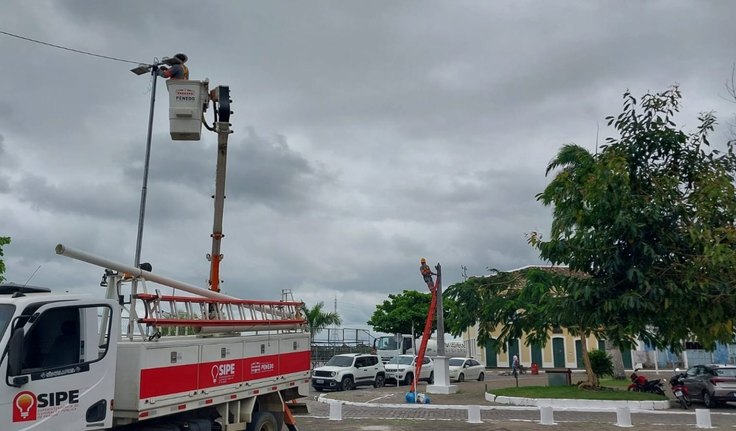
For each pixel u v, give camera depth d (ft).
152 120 50.21
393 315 176.35
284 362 39.60
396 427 53.31
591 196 28.37
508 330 87.86
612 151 29.09
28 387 21.86
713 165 28.30
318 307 145.38
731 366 78.84
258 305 37.55
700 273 25.98
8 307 22.50
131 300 28.58
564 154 80.38
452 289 91.81
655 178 28.32
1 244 51.70
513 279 90.27
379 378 107.86
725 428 53.62
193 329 31.42
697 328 27.12
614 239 27.99
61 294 24.49
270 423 38.45
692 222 27.12
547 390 82.02
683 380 81.61
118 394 26.84
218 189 41.81
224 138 41.96
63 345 23.76
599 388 82.48
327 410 68.54
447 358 93.30
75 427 23.63
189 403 29.96
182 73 44.37
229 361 33.47
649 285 26.20
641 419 60.90
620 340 28.30
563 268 86.48
